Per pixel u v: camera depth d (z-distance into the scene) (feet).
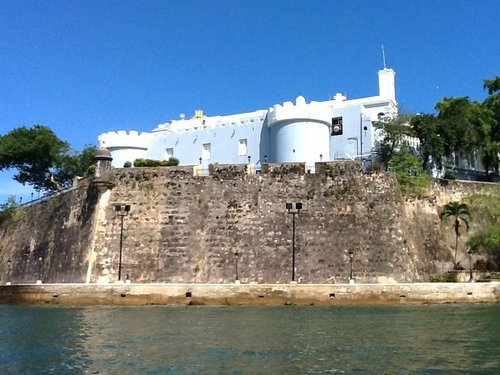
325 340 77.10
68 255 169.07
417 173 180.86
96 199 168.66
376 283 143.33
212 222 162.30
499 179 225.35
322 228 158.71
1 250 205.77
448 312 112.47
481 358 64.03
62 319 104.37
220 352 68.33
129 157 233.14
